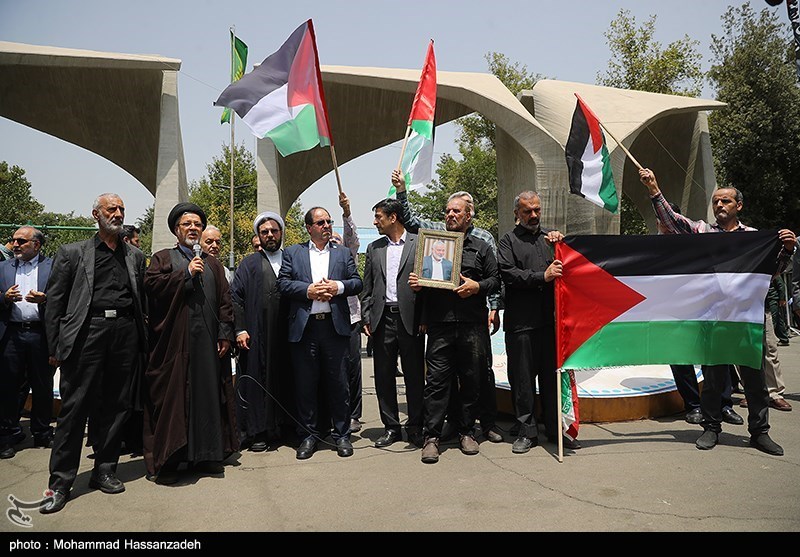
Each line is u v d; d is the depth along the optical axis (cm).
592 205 1488
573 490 389
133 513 364
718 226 535
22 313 536
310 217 512
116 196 412
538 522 335
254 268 536
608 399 579
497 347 912
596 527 326
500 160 1697
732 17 2066
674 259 493
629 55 2506
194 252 458
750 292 482
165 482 423
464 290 469
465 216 503
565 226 1470
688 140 1831
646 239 493
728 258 491
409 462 468
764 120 1978
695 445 494
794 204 2111
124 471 460
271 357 526
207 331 444
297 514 357
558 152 1468
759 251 487
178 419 422
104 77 1416
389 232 548
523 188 1553
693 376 573
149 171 1747
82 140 1598
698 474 418
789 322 1405
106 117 1545
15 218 3534
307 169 1766
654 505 359
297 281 496
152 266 443
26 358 541
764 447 472
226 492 402
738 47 2058
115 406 413
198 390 437
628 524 330
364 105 1576
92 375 398
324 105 543
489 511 354
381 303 530
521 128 1476
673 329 491
